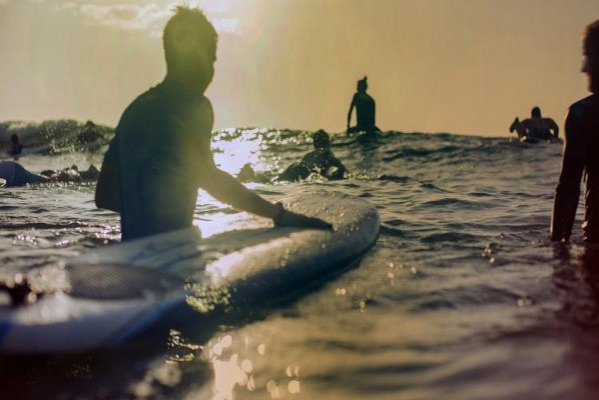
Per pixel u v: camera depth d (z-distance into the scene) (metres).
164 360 1.63
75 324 1.67
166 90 2.83
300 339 1.74
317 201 3.40
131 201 2.72
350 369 1.51
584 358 1.52
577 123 2.97
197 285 2.02
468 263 2.64
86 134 21.34
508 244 3.06
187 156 2.75
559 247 2.94
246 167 7.76
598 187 3.01
